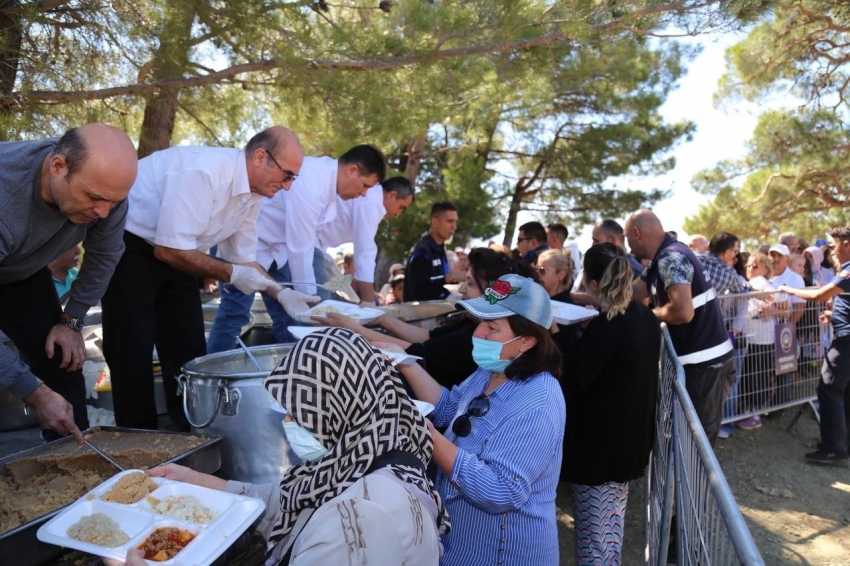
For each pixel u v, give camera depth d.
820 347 6.50
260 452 2.30
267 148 3.13
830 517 4.60
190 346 3.37
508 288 2.23
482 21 4.79
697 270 4.09
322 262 5.10
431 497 1.49
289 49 4.39
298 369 1.45
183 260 2.99
